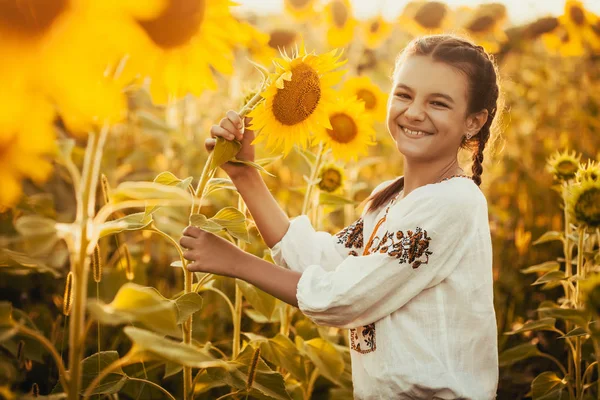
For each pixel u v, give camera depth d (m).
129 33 0.92
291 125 1.59
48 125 0.90
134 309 1.07
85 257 1.14
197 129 3.57
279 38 4.75
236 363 1.60
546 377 2.05
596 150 4.07
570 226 2.23
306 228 1.87
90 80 0.90
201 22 1.19
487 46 4.76
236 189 1.79
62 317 2.42
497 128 2.06
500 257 3.32
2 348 1.70
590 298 1.49
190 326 1.63
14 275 2.36
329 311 1.62
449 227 1.65
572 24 4.97
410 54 1.74
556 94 4.58
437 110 1.69
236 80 3.37
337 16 4.87
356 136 2.14
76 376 1.13
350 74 4.40
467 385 1.64
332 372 2.01
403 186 1.92
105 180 1.54
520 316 2.98
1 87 0.86
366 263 1.63
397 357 1.63
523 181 3.98
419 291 1.65
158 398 2.17
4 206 1.82
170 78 1.18
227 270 1.61
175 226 2.69
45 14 0.88
